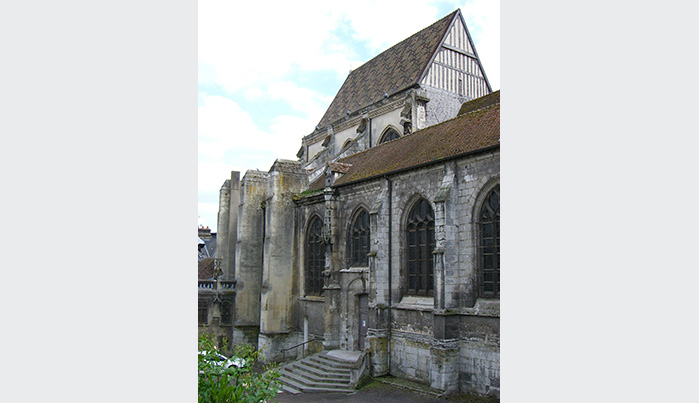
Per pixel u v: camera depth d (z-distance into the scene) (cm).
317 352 3172
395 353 2517
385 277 2598
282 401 2314
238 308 3912
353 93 4931
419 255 2486
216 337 4009
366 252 2881
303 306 3434
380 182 2731
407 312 2464
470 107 3478
